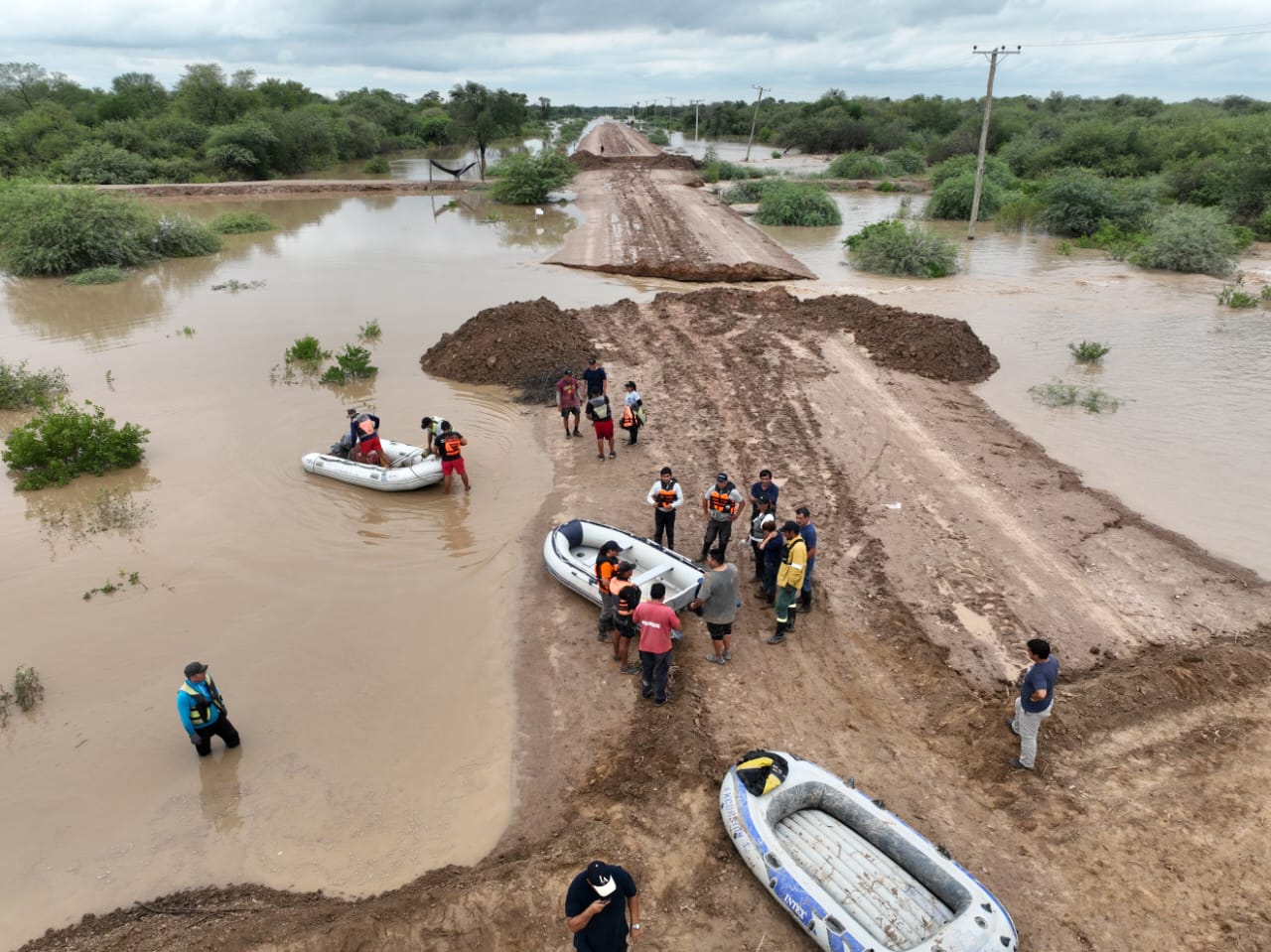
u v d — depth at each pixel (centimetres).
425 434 1509
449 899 602
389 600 1021
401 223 4219
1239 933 580
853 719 806
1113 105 10200
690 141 11800
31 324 2278
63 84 8712
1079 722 787
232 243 3638
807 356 1912
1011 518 1191
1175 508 1229
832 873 600
